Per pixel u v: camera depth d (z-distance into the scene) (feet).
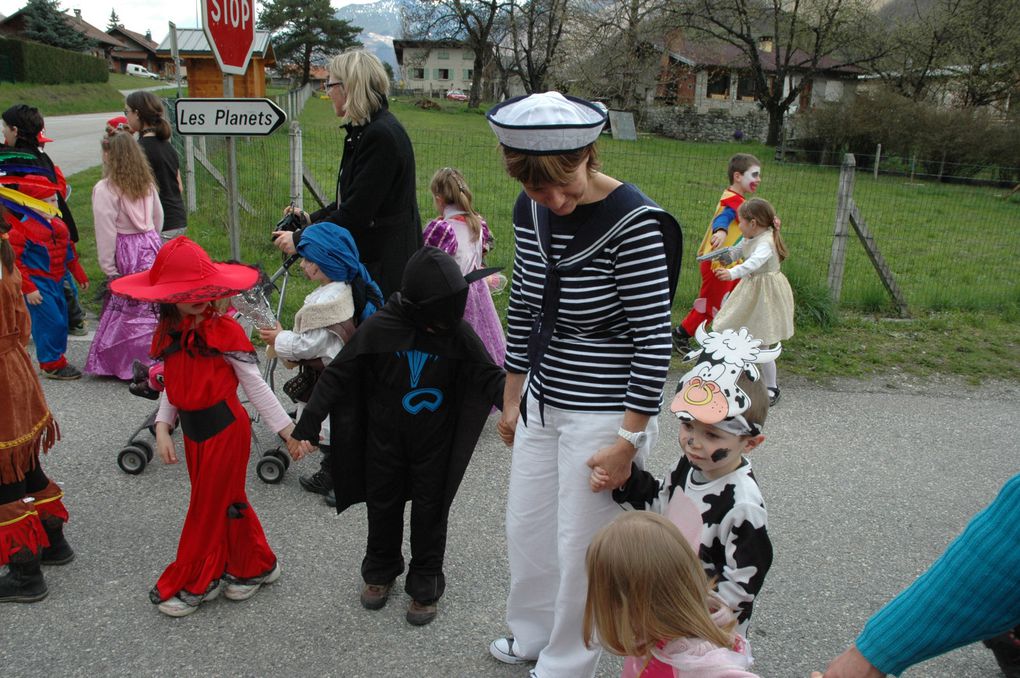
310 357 12.90
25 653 9.75
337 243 12.83
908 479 15.75
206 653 9.93
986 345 24.66
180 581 10.61
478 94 180.55
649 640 6.10
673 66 147.84
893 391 20.76
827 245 38.01
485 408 10.37
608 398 8.09
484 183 41.88
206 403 10.17
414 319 9.92
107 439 15.57
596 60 132.16
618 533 6.10
